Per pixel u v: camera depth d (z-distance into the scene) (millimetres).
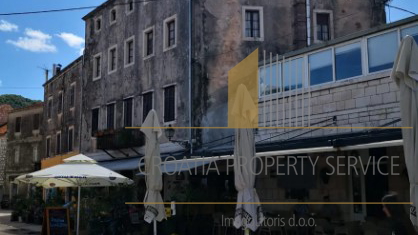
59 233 12852
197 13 18594
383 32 10906
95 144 25047
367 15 20828
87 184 13820
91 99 26047
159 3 20734
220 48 18531
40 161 34188
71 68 29578
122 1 23922
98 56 25891
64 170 11766
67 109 29766
